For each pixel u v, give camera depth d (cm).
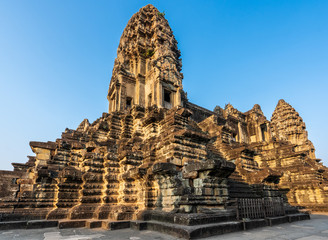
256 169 1756
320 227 974
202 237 723
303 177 2267
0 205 1088
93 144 1405
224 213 897
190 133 1194
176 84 2231
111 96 2780
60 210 1125
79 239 754
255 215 984
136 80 2562
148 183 1118
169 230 793
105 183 1261
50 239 759
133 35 2869
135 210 1095
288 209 1325
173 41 2994
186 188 948
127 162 1261
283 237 739
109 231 908
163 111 1672
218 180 966
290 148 2588
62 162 1497
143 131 1697
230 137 2198
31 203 1158
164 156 1195
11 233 884
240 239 700
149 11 3122
